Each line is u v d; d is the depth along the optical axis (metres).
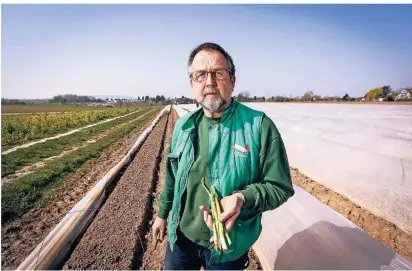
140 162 9.33
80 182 7.15
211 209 1.66
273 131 1.65
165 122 26.14
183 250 1.93
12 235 4.38
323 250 2.69
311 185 6.61
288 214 3.50
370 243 2.68
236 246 1.69
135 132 19.05
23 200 5.62
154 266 3.78
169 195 2.18
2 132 15.77
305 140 8.17
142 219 4.90
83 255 3.88
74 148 12.03
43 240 4.05
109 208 5.39
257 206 1.53
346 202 5.55
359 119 12.23
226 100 1.70
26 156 9.96
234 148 1.67
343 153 6.49
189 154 1.82
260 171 1.68
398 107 25.64
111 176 7.29
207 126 1.82
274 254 3.09
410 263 2.41
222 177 1.67
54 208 5.45
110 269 3.61
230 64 1.74
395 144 6.59
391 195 4.88
